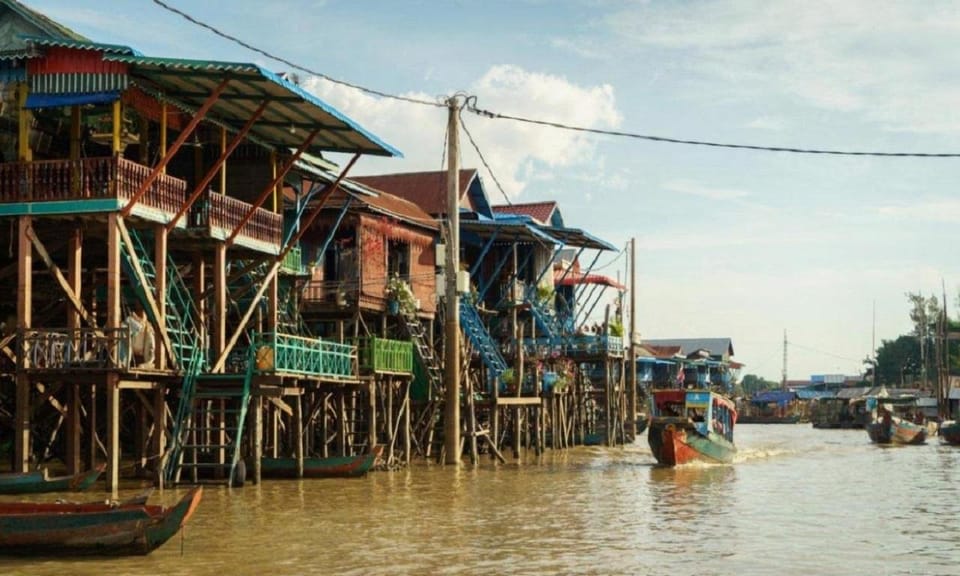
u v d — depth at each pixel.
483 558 19.44
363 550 19.97
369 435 34.22
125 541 18.53
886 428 65.12
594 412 58.41
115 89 25.36
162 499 25.17
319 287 39.94
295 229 33.81
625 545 21.22
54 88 25.62
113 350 24.62
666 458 40.34
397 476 33.94
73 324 26.48
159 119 27.80
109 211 25.41
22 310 25.39
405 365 37.09
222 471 29.28
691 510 26.95
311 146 32.56
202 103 28.14
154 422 27.12
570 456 45.62
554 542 21.38
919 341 137.12
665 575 18.27
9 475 24.28
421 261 45.16
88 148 29.53
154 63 24.98
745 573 18.61
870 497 30.88
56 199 25.52
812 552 20.83
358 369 34.28
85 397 30.45
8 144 28.09
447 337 37.62
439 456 41.19
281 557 19.11
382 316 41.09
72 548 18.53
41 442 32.34
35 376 25.00
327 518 23.80
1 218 26.20
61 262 30.89
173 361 27.50
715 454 42.66
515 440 42.91
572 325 58.88
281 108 28.28
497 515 25.06
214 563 18.39
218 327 29.09
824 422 101.94
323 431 33.94
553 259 52.03
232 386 27.89
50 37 26.48
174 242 29.39
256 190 32.69
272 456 32.75
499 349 49.22
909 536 23.03
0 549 18.58
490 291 51.34
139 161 28.34
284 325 35.03
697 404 42.34
